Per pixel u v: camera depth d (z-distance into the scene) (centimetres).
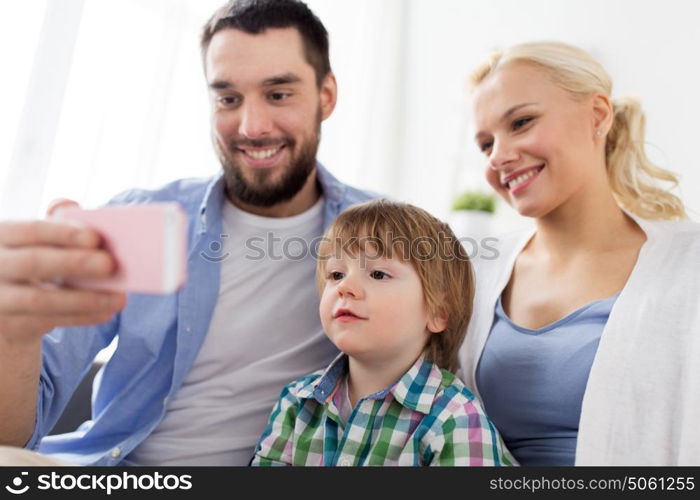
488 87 98
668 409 79
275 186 110
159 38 173
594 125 97
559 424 88
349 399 97
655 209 103
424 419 87
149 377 106
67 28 140
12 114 137
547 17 224
